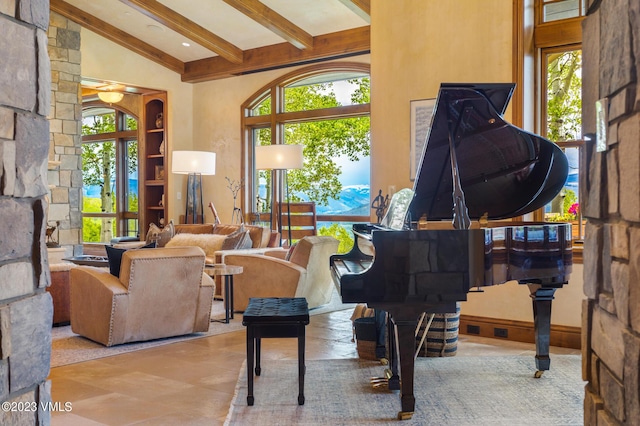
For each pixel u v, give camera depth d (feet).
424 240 10.08
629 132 4.26
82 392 11.74
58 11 30.09
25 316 4.83
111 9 30.09
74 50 31.53
